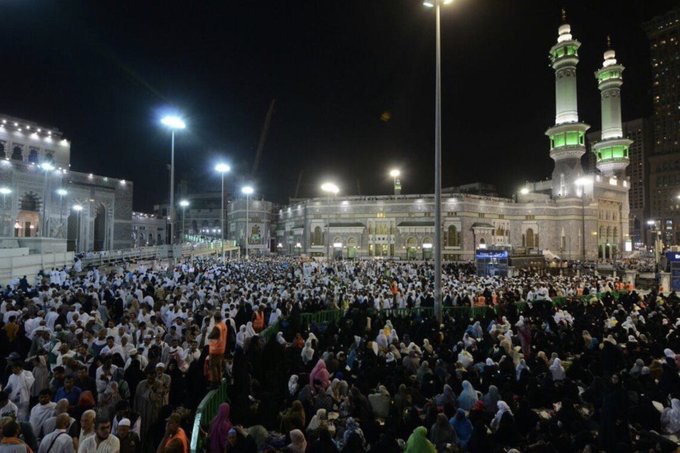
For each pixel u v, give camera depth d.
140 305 17.81
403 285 30.48
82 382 9.20
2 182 53.25
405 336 15.53
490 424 9.76
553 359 13.39
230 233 113.06
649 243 158.00
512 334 16.50
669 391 11.49
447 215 78.25
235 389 10.56
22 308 15.80
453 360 13.44
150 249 55.12
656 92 155.62
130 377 9.91
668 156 150.75
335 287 28.11
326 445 7.45
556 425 9.12
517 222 84.06
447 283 31.56
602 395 10.63
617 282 33.56
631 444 8.73
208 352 11.41
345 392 10.83
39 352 10.88
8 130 61.00
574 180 85.00
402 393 10.31
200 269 37.84
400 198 82.75
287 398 10.60
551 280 36.50
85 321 14.05
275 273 38.59
